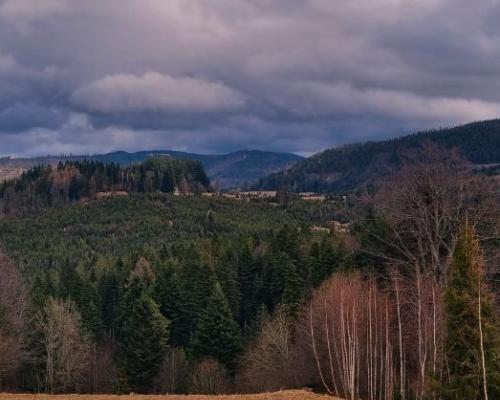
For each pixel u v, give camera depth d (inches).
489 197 1355.8
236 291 2635.3
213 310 2110.0
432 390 956.6
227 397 1066.7
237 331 2124.8
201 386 1882.4
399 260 1450.5
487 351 869.8
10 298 2130.9
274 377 1654.8
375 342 1322.6
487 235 1350.9
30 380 2101.4
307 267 2476.6
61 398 1059.9
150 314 2139.5
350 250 1834.4
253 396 1077.1
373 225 1624.0
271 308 2596.0
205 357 2052.2
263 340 1769.2
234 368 2082.9
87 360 2166.6
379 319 1378.0
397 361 1427.2
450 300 895.1
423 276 1322.6
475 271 888.9
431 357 1135.0
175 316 2474.2
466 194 1362.0
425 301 1198.3
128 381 2078.0
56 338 2043.6
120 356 2249.0
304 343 1622.8
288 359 1660.9
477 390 868.0
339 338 1413.6
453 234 1343.5
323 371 1547.7
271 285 2593.5
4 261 2356.1
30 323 2210.9
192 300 2480.3
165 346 2148.1
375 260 1638.8
